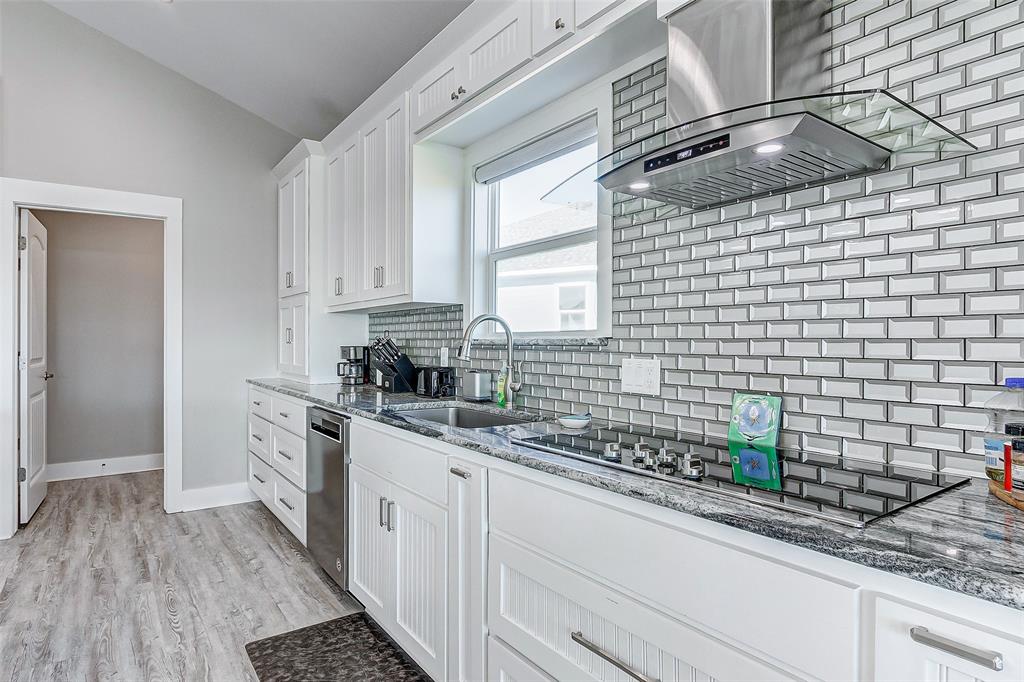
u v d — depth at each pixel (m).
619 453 1.37
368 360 3.71
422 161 2.62
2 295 3.28
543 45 1.79
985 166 1.10
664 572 1.05
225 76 3.72
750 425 1.47
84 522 3.52
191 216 3.83
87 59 3.51
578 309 2.20
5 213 3.27
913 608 0.73
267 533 3.34
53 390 4.57
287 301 3.96
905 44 1.22
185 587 2.60
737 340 1.54
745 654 0.92
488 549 1.54
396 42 2.93
